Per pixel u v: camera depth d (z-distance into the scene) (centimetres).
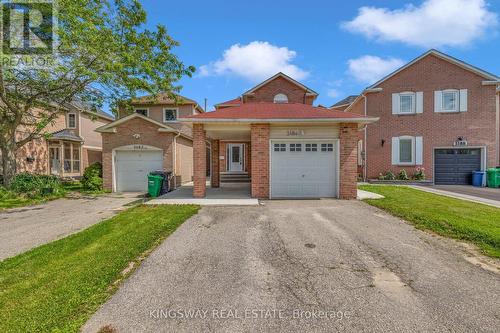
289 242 513
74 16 970
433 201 921
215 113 1079
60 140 1922
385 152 1628
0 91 1146
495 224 598
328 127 1036
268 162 1034
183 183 1706
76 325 265
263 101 1916
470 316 279
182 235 560
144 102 1986
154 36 1241
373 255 446
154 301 310
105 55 1048
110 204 1016
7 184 1215
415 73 1597
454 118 1559
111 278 363
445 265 406
